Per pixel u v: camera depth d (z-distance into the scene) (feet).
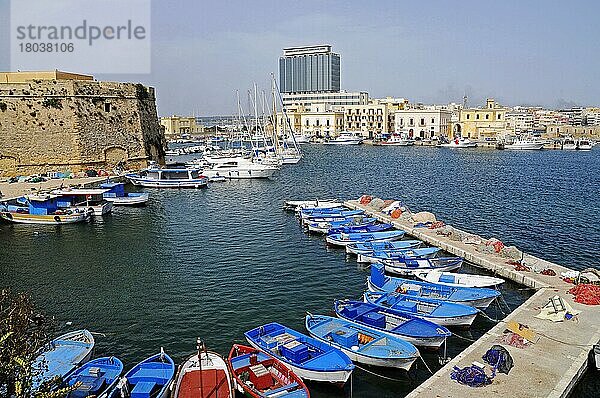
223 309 95.30
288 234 153.58
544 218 179.73
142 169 281.74
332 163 395.96
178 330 86.48
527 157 459.73
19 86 245.65
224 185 267.80
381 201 187.42
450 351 79.00
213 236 151.64
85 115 261.85
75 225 167.53
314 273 116.16
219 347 80.38
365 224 156.76
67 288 106.93
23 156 246.47
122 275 115.24
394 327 80.12
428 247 135.54
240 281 110.83
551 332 77.00
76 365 68.08
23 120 246.27
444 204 209.87
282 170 344.08
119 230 160.15
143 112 300.40
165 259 127.85
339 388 68.03
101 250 136.56
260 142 578.25
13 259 128.47
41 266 122.42
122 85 282.36
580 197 226.99
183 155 483.10
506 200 219.41
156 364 69.67
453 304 88.53
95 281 111.24
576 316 82.28
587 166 374.84
